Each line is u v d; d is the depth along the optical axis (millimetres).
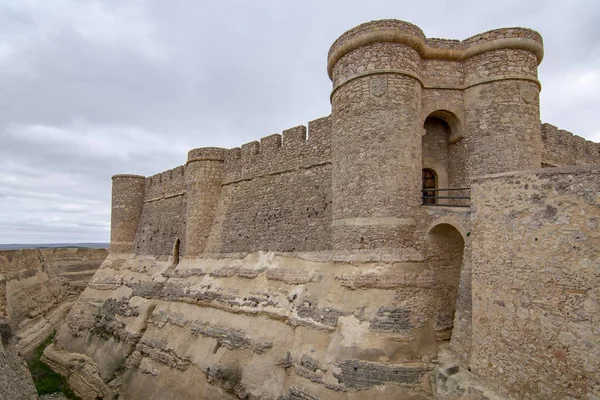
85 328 25812
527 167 12945
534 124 13281
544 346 7473
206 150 22688
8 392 10133
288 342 13820
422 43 13570
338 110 14148
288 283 15555
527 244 8016
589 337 6703
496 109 13258
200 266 21109
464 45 14086
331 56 14547
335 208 13992
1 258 25906
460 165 14156
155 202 29125
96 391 19844
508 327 8305
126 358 20422
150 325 20828
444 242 13148
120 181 30797
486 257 9047
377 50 13188
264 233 18656
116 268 29062
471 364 9352
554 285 7383
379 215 12633
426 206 12969
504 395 8273
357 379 11070
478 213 9367
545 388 7387
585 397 6688
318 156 16812
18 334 25047
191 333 17938
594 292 6703
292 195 17719
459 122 13977
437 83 14047
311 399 11617
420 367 10922
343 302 12633
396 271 12156
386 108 12898
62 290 36594
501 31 13430
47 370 23609
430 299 12156
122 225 30266
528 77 13281
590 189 6953
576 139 19750
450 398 9570
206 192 22391
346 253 13211
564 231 7309
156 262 26062
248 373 14195
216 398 14648
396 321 11562
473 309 9383
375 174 12789
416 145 13188
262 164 19875
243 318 16219
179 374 16938
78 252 43781
